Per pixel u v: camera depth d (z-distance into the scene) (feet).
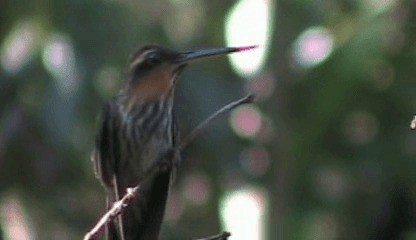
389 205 58.70
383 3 53.57
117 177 43.39
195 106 55.62
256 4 54.80
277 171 57.21
